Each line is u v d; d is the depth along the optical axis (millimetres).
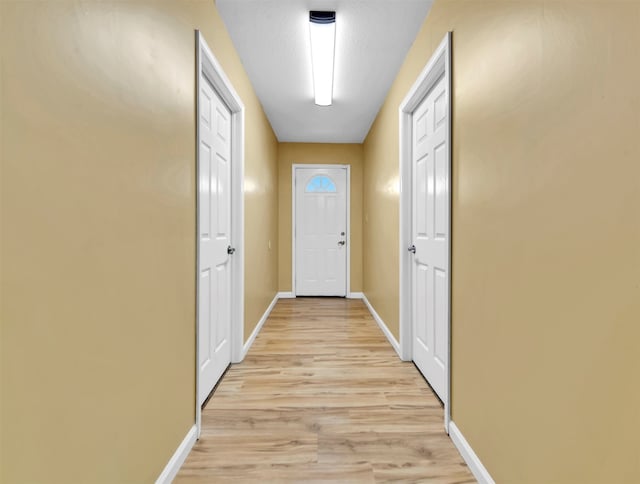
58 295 730
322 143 4863
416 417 1735
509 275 1100
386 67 2605
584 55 780
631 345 671
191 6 1496
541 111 936
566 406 845
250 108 2799
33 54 666
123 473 978
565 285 847
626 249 678
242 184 2469
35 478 678
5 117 608
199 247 1556
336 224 4945
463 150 1449
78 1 783
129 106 994
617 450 705
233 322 2453
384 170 3225
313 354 2637
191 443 1472
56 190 722
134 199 1023
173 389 1320
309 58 2473
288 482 1280
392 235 2885
